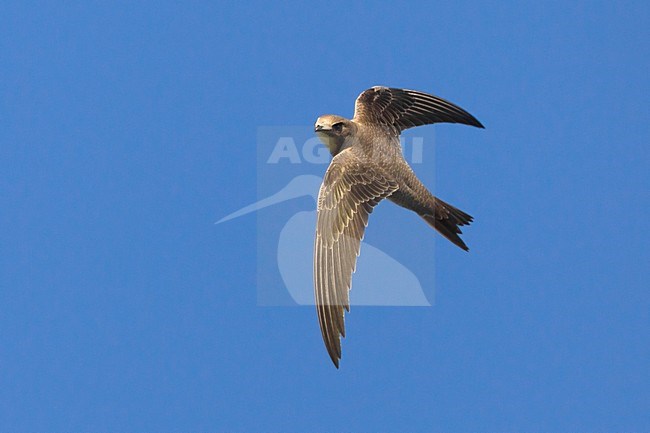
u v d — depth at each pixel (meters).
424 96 13.66
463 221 13.57
